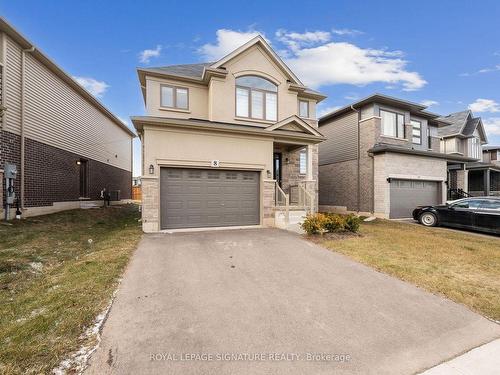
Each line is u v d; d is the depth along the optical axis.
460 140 20.72
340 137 16.72
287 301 3.78
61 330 2.88
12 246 6.54
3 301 3.65
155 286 4.21
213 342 2.77
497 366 2.49
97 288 4.00
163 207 9.19
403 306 3.67
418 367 2.47
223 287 4.24
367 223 11.80
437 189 15.34
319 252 6.38
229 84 11.82
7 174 9.27
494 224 9.16
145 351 2.59
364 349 2.71
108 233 8.76
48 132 11.78
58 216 11.16
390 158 13.74
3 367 2.29
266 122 12.36
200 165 9.48
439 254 6.18
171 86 12.02
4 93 9.33
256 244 7.15
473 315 3.43
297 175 13.24
